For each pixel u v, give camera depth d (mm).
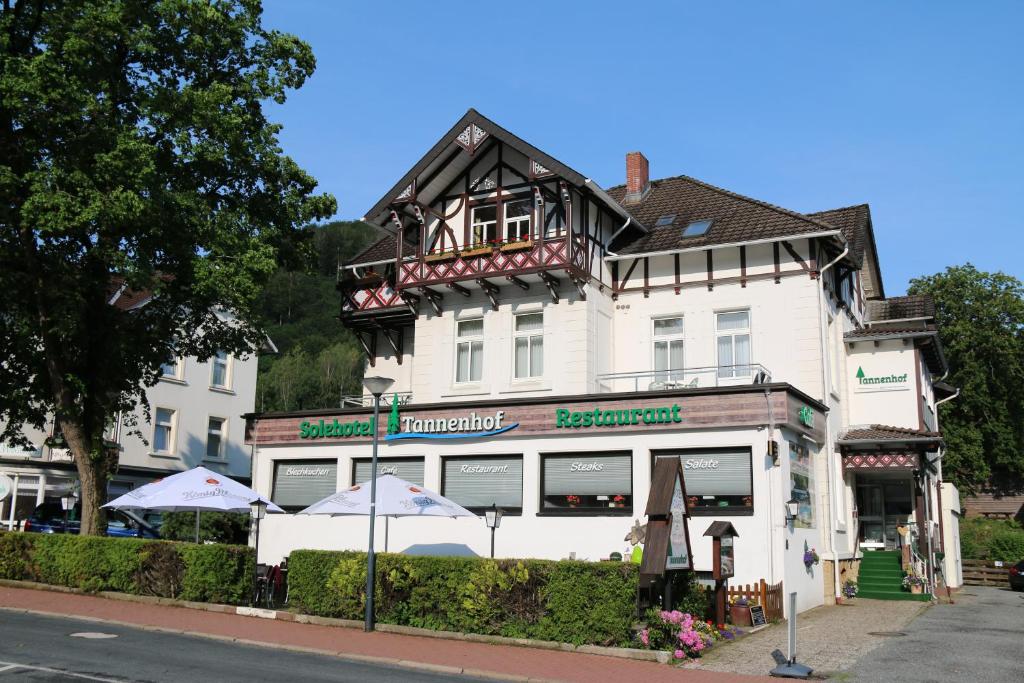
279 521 23656
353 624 15508
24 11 20859
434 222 25391
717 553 15484
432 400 24828
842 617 18219
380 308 26766
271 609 17344
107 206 18844
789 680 11578
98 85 20109
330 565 16188
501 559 14602
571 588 13812
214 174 22625
